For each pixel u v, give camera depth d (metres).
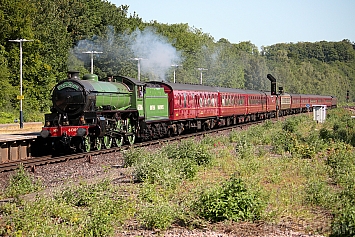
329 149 24.42
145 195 13.56
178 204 12.96
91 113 23.44
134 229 10.80
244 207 11.29
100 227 10.26
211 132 38.09
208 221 11.12
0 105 50.69
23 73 54.28
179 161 18.38
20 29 52.97
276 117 60.78
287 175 17.25
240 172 17.48
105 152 23.83
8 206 12.20
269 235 9.84
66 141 22.80
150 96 30.66
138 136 29.23
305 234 9.94
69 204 12.74
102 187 14.49
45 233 10.02
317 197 12.98
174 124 34.84
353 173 16.62
